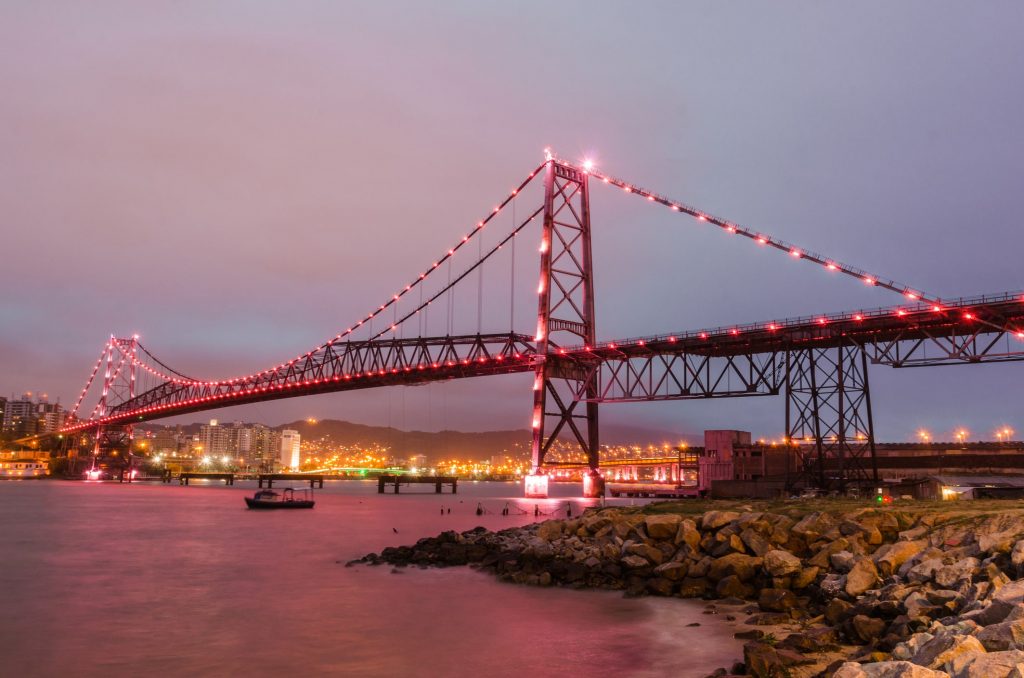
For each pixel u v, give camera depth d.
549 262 117.56
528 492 111.69
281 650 23.14
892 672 12.56
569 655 21.81
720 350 94.81
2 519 87.75
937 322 75.31
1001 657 11.91
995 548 22.25
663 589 29.53
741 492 83.69
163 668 21.33
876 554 26.20
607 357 108.88
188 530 71.88
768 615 24.05
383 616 27.77
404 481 197.88
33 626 26.91
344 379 152.38
